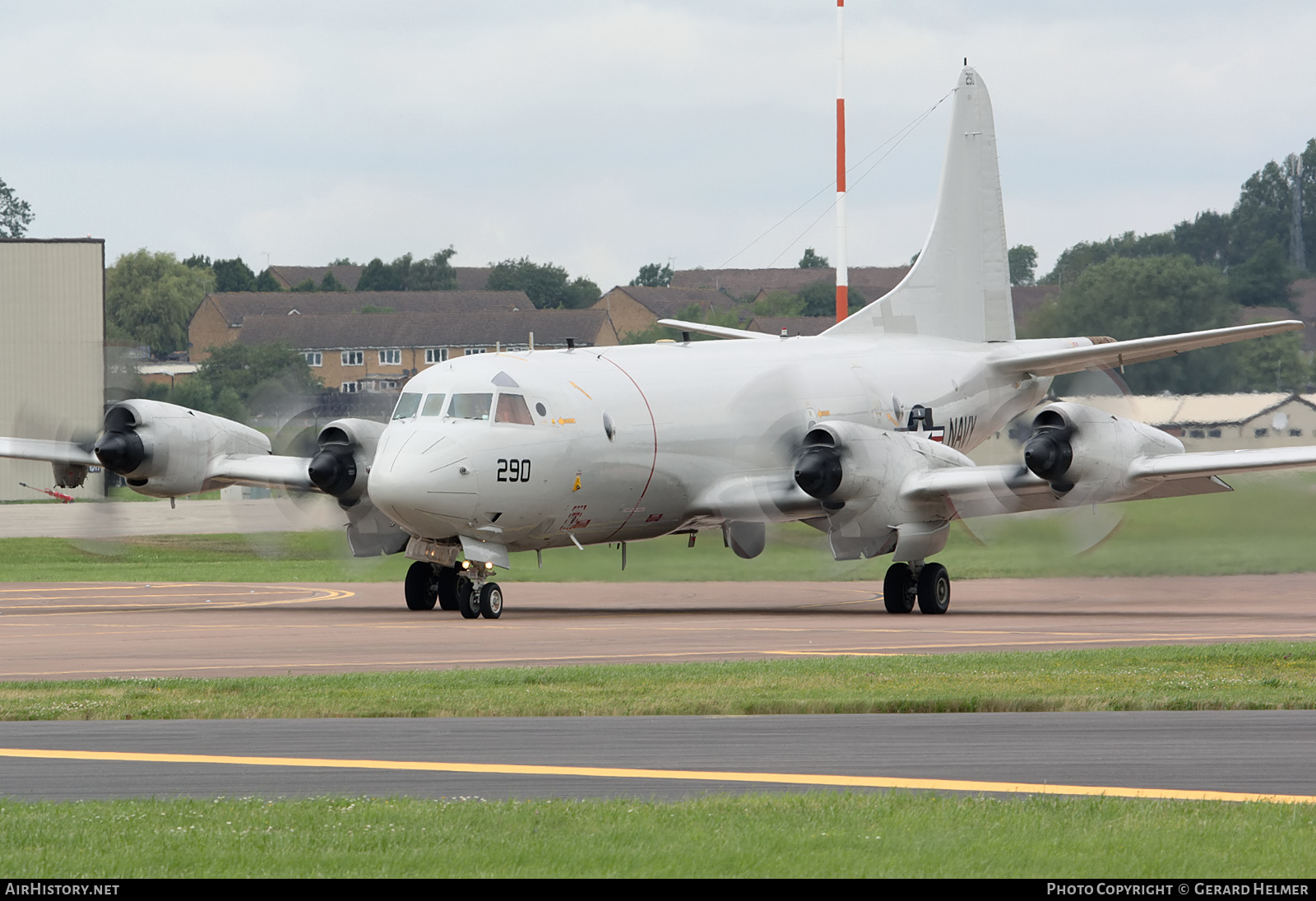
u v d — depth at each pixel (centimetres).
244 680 6381
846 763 4609
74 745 4956
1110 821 3784
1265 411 18562
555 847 3556
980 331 13562
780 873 3362
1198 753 4747
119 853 3516
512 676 6425
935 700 5734
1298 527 13938
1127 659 6950
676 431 10306
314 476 10294
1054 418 9806
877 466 9819
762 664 6825
